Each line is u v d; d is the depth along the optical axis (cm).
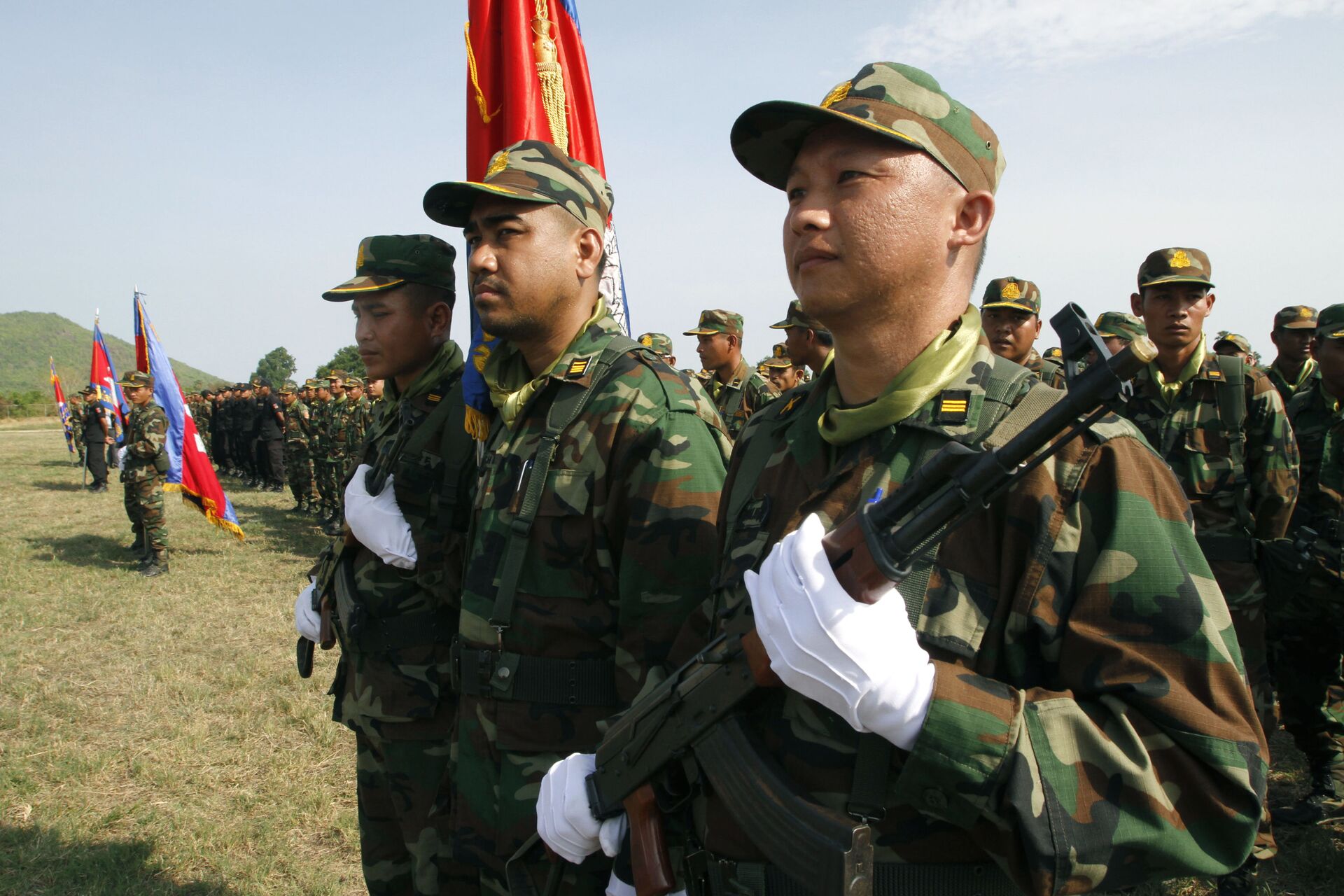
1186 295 402
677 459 216
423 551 275
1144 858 105
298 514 1551
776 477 152
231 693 608
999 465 101
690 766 150
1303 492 470
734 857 140
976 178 132
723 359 916
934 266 129
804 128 133
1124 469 117
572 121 346
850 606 107
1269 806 442
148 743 528
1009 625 119
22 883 387
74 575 999
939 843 120
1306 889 377
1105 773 106
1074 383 99
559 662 222
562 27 350
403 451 290
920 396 129
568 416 229
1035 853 103
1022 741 106
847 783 122
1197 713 106
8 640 738
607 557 222
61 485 2039
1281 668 441
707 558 213
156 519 1002
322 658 682
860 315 132
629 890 175
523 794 221
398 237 307
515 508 230
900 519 108
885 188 125
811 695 112
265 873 391
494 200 237
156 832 425
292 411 1570
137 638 743
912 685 108
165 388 1040
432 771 280
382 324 304
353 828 428
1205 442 404
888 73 129
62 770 484
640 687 213
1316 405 478
